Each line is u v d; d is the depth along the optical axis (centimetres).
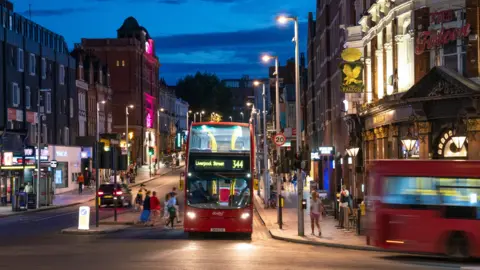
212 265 2094
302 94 10081
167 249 2675
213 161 3300
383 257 2511
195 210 3266
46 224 4162
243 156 3309
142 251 2577
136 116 12588
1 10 7075
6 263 2138
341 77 4003
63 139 8588
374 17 4397
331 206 4462
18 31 7494
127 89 12469
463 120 3200
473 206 2398
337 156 5919
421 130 3472
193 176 3294
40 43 7975
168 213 4025
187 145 3325
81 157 8619
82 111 9588
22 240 3128
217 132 3325
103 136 8306
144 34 13412
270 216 4616
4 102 7006
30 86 7656
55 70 8369
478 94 3089
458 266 2225
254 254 2492
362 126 4684
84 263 2138
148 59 13700
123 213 5091
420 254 2644
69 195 7375
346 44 4766
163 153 15038
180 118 18200
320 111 7512
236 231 3259
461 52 3328
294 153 3403
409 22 3662
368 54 4559
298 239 3131
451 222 2416
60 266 2050
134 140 12525
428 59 3497
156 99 14562
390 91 4022
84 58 10138
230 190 3284
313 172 8125
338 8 5844
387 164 2522
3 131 6128
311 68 8419
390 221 2500
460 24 3322
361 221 3281
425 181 2462
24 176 6456
